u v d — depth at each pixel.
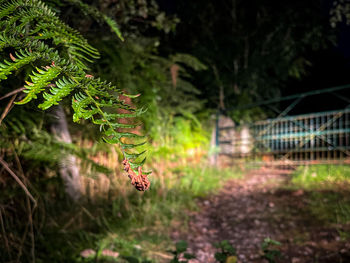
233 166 6.59
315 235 2.67
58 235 2.24
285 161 6.46
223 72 8.48
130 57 3.19
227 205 3.93
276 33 8.26
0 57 0.42
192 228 3.11
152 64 4.68
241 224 3.22
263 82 8.66
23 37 0.35
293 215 3.30
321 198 3.60
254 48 8.64
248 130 8.14
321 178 4.27
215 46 8.05
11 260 1.63
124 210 3.17
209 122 7.59
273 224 3.11
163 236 2.81
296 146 6.59
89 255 2.16
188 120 6.43
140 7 2.82
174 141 5.58
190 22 7.41
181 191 4.21
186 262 1.68
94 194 3.15
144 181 0.26
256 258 2.36
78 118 0.26
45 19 0.42
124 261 2.17
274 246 2.54
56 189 2.61
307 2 7.79
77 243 2.31
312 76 10.52
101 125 0.28
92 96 0.30
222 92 8.09
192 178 4.88
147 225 3.03
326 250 2.34
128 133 0.28
